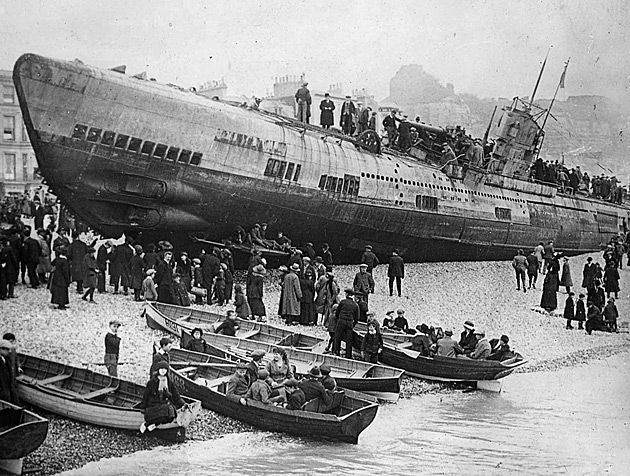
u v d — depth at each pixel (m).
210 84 30.12
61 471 14.31
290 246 27.67
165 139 24.53
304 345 22.14
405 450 17.22
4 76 25.06
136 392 16.12
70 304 22.39
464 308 30.97
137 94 23.80
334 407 17.16
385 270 34.47
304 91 31.50
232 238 27.81
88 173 23.86
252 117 27.64
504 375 22.34
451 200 36.44
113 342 17.19
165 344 16.17
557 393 23.06
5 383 14.42
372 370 20.06
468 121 40.62
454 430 19.02
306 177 28.98
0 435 12.69
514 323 30.25
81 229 27.58
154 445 15.71
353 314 21.11
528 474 17.14
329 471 15.24
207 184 26.00
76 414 15.77
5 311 20.86
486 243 39.38
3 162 25.69
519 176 41.47
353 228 31.91
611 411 21.84
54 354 18.66
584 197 46.97
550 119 45.31
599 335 30.25
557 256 35.66
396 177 33.50
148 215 25.28
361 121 34.16
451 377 22.03
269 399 16.88
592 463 18.53
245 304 23.69
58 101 22.55
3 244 22.62
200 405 16.09
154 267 23.39
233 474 14.55
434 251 37.03
